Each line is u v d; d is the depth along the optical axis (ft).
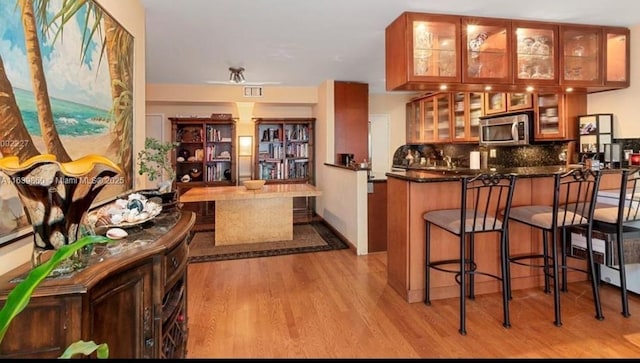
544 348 7.23
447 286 9.81
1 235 3.98
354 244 14.23
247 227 15.72
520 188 10.26
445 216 8.76
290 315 8.75
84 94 5.81
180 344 6.23
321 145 20.13
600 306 8.45
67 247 2.98
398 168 22.17
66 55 5.27
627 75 11.46
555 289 8.23
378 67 15.92
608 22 11.01
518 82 10.73
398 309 9.07
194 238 16.58
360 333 7.89
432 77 10.07
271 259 13.28
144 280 4.47
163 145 8.34
